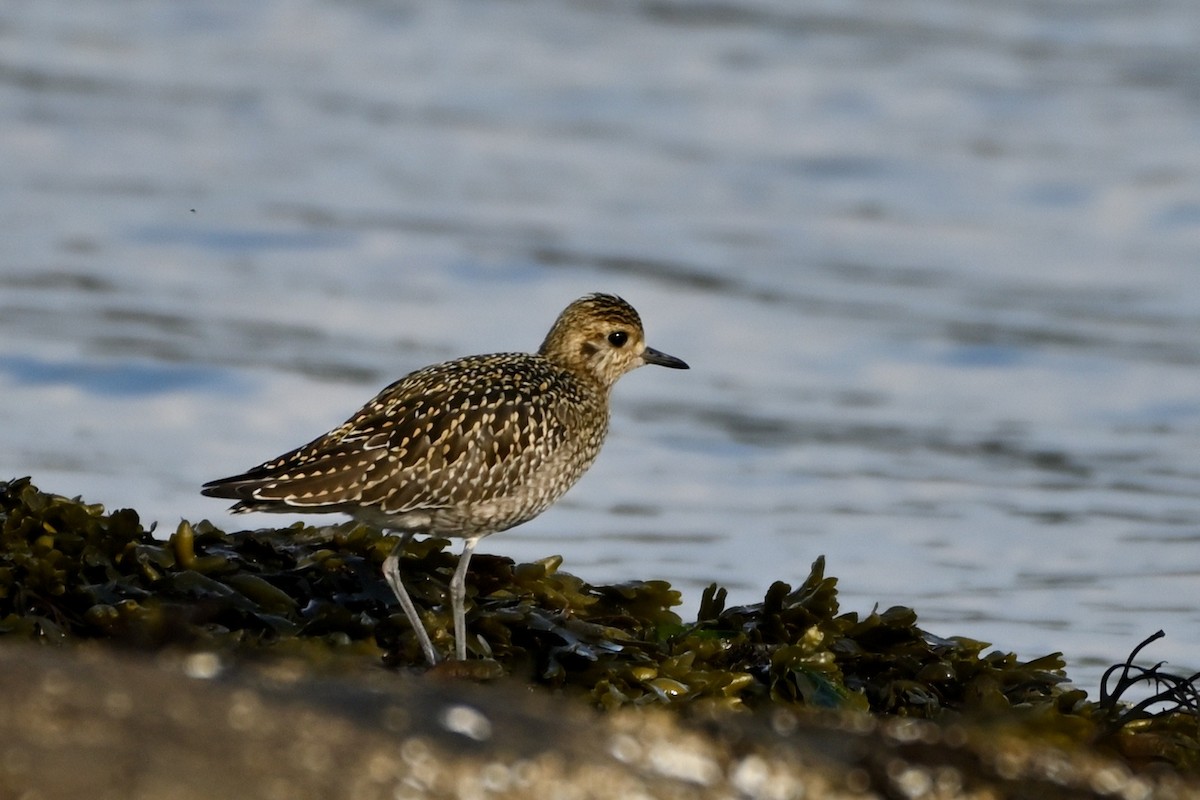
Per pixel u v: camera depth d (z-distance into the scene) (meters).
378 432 8.80
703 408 17.92
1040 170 26.73
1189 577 13.45
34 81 28.81
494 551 13.41
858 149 27.69
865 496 15.43
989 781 6.15
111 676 5.77
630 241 23.42
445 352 19.31
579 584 9.16
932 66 31.73
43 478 14.80
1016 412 17.89
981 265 22.78
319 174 25.72
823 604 8.84
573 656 8.15
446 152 27.02
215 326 19.62
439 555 9.16
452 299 21.20
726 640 8.59
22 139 26.06
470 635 8.38
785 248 23.27
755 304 21.09
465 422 8.88
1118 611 12.59
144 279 21.19
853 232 24.06
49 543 8.03
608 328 9.99
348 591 8.64
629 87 30.64
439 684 6.43
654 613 9.03
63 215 23.12
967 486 15.78
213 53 31.72
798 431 17.17
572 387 9.57
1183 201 25.39
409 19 34.56
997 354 19.53
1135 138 28.25
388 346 19.38
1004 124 28.88
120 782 5.22
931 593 12.93
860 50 32.50
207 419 16.94
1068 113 29.19
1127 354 19.62
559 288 21.78
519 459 9.02
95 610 7.61
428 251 22.72
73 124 26.94
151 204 23.83
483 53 32.41
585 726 6.00
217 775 5.33
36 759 5.25
